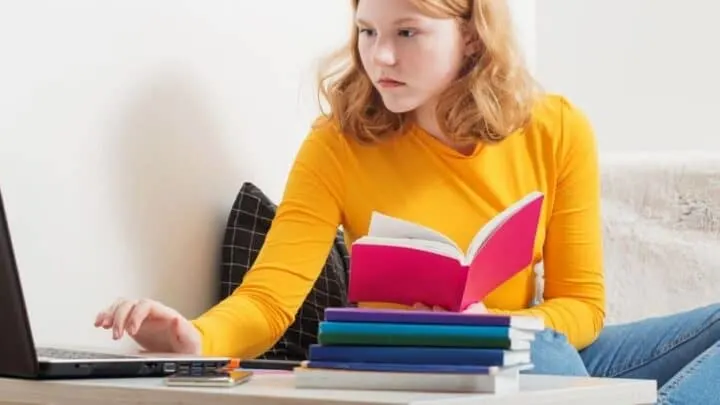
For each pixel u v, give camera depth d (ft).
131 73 6.41
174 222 6.70
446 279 4.77
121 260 6.33
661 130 10.11
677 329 6.75
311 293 7.00
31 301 5.79
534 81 6.60
